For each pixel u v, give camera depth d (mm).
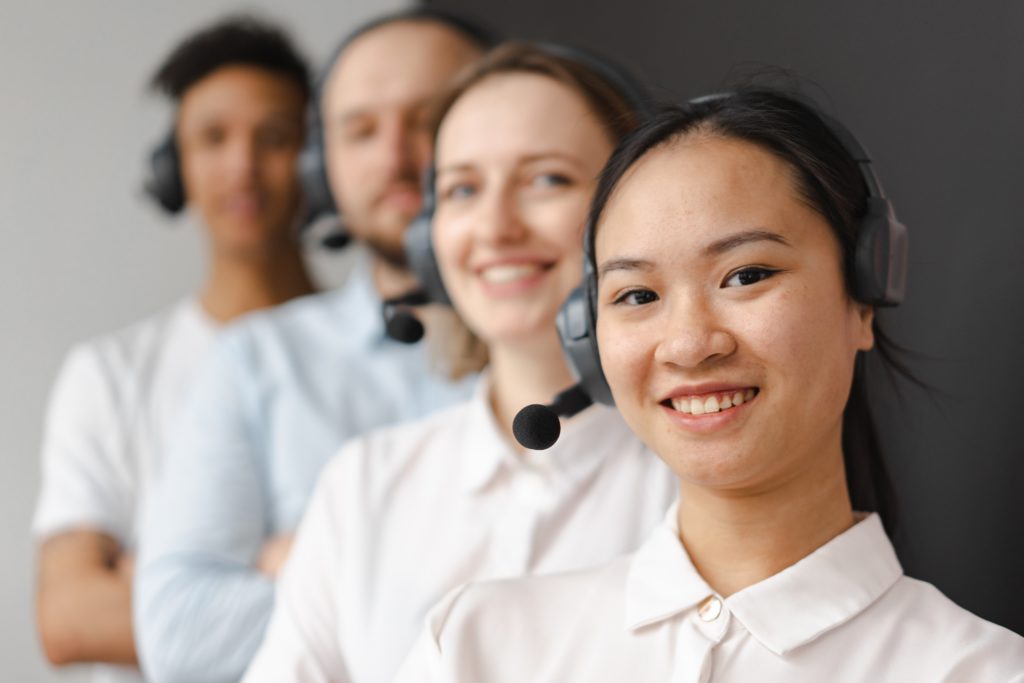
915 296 1557
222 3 3193
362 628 1501
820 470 1020
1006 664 952
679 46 2072
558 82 1479
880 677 966
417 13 2340
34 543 3027
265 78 2861
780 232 953
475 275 1487
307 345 2236
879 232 1000
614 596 1090
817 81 1725
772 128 985
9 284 3096
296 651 1505
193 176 2898
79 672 2934
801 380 947
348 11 3279
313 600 1534
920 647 976
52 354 3090
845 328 989
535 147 1443
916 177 1558
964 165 1481
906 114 1570
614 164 1036
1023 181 1396
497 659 1083
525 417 1050
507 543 1479
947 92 1509
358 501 1567
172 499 2084
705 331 942
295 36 3131
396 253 2254
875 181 1034
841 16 1681
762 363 942
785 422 950
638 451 1498
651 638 1040
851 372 1013
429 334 2088
